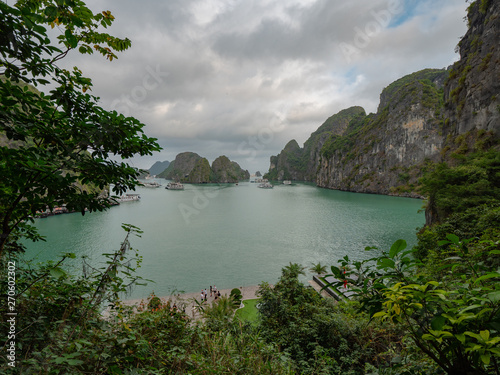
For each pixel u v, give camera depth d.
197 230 79.25
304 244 62.75
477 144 46.97
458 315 1.31
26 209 2.66
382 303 1.62
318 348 8.36
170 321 4.41
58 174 2.60
